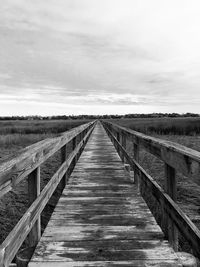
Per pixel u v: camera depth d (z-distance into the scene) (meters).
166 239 2.96
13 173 1.78
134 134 4.66
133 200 4.45
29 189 2.62
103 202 4.34
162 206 2.80
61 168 3.93
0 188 1.56
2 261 1.57
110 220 3.57
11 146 15.91
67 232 3.18
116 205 4.19
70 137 5.29
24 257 2.57
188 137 21.17
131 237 3.04
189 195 6.38
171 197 2.66
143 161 10.49
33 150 2.40
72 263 2.47
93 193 4.86
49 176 8.57
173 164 2.35
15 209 5.54
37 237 2.80
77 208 4.05
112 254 2.64
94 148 11.61
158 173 8.62
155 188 3.07
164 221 2.93
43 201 2.73
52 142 3.19
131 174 6.79
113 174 6.44
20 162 1.92
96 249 2.75
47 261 2.51
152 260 2.52
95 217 3.68
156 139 3.23
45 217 5.27
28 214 2.16
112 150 10.94
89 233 3.16
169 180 2.68
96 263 2.47
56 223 3.47
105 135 19.67
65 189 5.13
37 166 2.50
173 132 25.44
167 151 2.54
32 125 38.97
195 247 1.86
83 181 5.75
